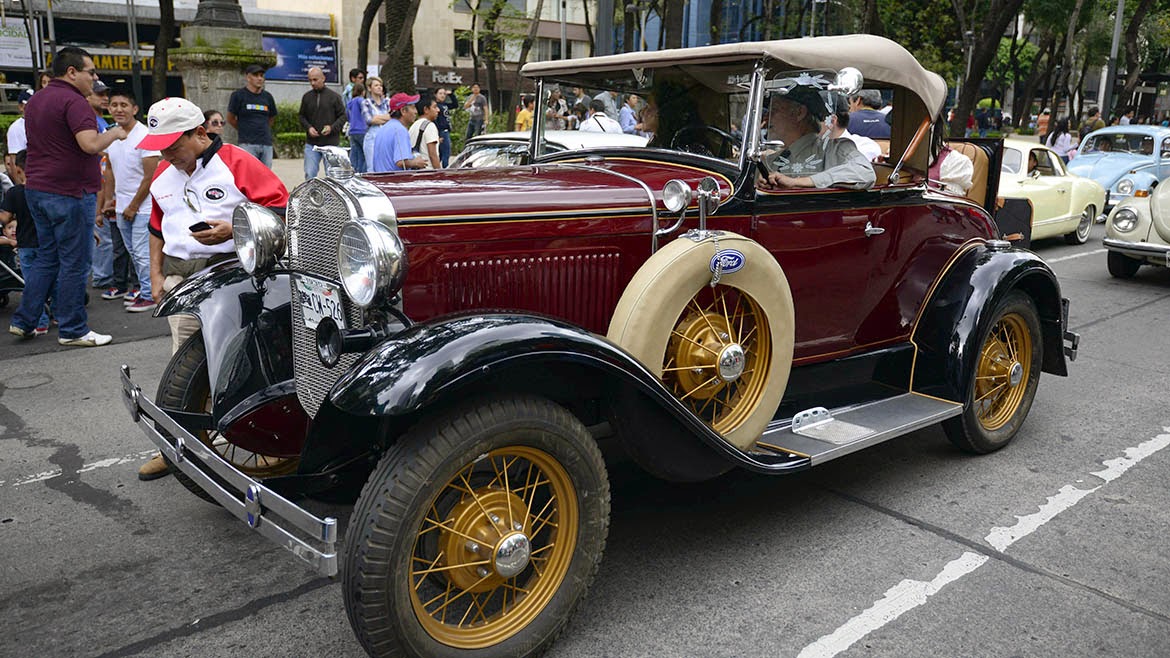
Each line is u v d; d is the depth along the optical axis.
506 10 27.25
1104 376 6.06
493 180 3.30
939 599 3.15
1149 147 14.77
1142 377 6.04
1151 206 9.05
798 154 3.67
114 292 8.02
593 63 4.04
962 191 5.20
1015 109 37.41
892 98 4.18
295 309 3.27
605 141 4.13
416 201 2.87
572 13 39.97
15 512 3.84
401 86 14.61
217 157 4.11
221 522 3.77
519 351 2.55
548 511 2.98
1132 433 4.92
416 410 2.53
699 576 3.31
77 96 6.04
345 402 2.44
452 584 2.66
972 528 3.72
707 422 3.35
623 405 2.97
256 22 30.06
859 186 3.82
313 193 3.00
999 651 2.84
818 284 3.87
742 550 3.51
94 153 6.19
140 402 3.21
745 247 3.22
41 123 6.03
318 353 2.98
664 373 3.25
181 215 4.13
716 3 22.38
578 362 2.65
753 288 3.26
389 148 9.09
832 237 3.84
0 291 7.46
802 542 3.58
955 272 4.36
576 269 3.19
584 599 2.86
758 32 35.88
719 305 3.36
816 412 3.78
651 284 3.01
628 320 3.00
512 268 3.04
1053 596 3.18
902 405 4.09
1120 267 9.56
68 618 3.02
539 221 3.06
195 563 3.41
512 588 2.79
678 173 3.63
